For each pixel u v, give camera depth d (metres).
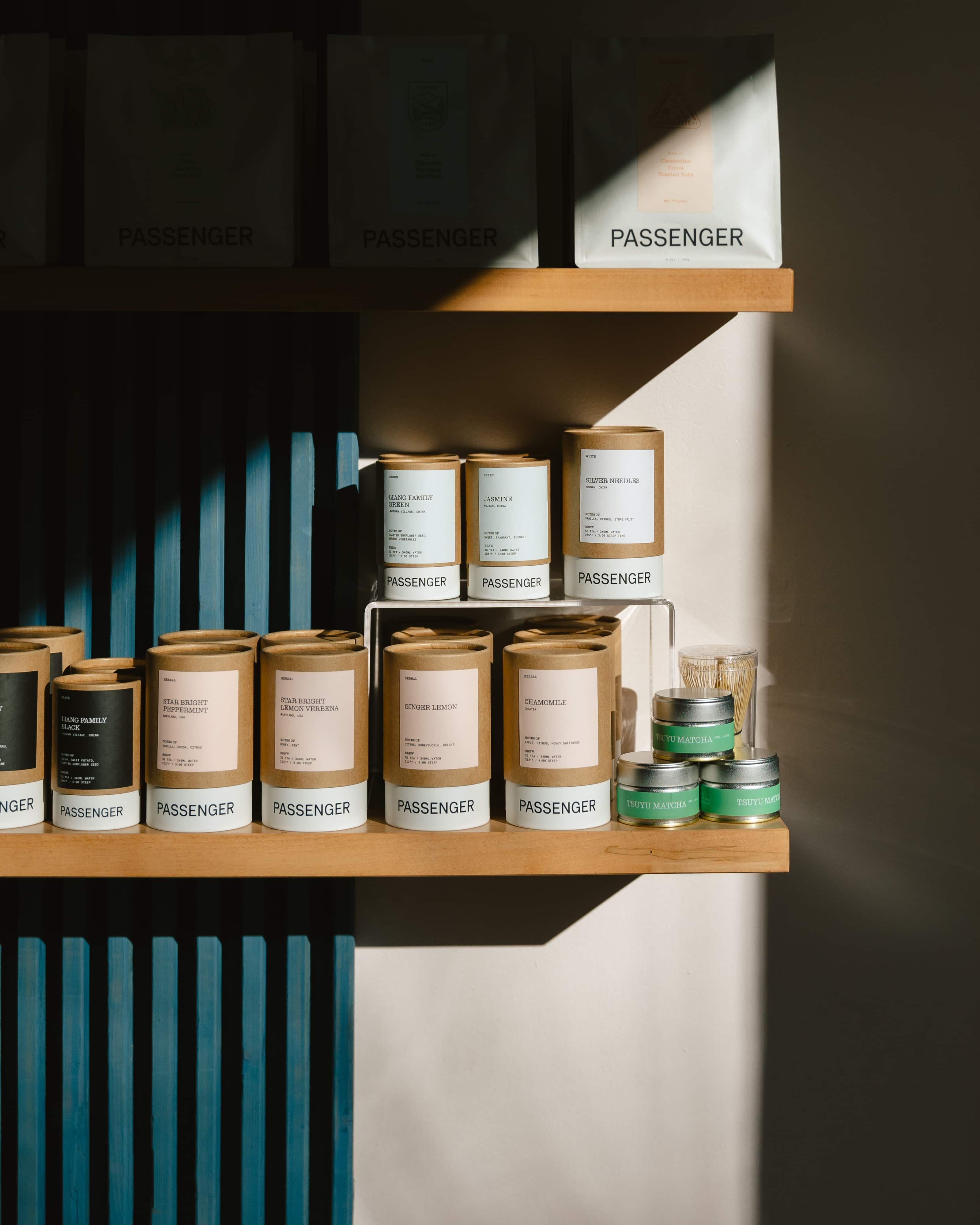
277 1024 1.42
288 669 1.17
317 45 1.33
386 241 1.14
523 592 1.23
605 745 1.19
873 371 1.40
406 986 1.43
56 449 1.41
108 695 1.18
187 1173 1.43
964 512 1.41
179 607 1.39
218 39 1.15
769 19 1.38
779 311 1.15
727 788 1.19
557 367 1.40
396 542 1.23
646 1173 1.44
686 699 1.20
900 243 1.39
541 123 1.36
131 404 1.36
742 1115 1.44
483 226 1.14
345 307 1.15
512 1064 1.43
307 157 1.31
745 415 1.41
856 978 1.43
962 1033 1.43
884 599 1.42
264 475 1.36
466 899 1.43
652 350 1.40
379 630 1.32
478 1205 1.43
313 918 1.41
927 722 1.42
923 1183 1.44
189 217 1.14
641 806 1.18
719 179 1.15
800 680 1.43
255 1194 1.39
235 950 1.42
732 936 1.43
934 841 1.43
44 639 1.28
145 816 1.22
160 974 1.38
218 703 1.17
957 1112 1.44
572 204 1.24
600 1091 1.44
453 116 1.15
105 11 1.35
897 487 1.41
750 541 1.42
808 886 1.43
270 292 1.15
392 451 1.40
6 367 1.39
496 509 1.23
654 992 1.43
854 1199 1.44
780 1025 1.44
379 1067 1.43
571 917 1.43
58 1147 1.42
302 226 1.29
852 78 1.39
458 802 1.17
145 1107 1.42
